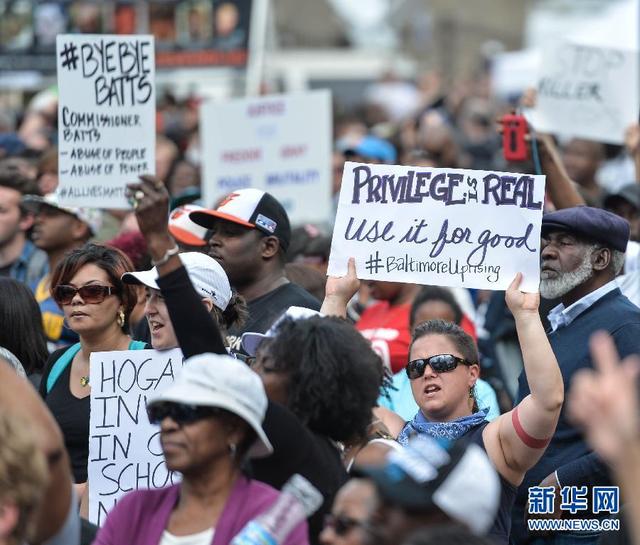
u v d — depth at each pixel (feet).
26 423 29.84
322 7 268.82
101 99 57.36
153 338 46.01
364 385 36.96
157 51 120.78
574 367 47.73
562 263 49.03
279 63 226.79
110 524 33.99
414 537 26.71
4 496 29.04
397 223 45.42
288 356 37.11
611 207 73.26
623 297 49.67
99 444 44.73
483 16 269.64
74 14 122.83
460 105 160.56
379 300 64.90
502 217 44.73
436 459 29.81
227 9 119.65
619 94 74.59
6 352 50.34
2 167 73.97
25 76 124.77
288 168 81.51
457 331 46.24
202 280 46.68
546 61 74.74
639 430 23.44
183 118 129.08
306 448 35.76
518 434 40.65
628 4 93.04
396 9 265.54
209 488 33.37
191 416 32.58
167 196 37.42
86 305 48.91
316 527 35.53
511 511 45.06
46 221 66.80
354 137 122.31
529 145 63.41
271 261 55.31
